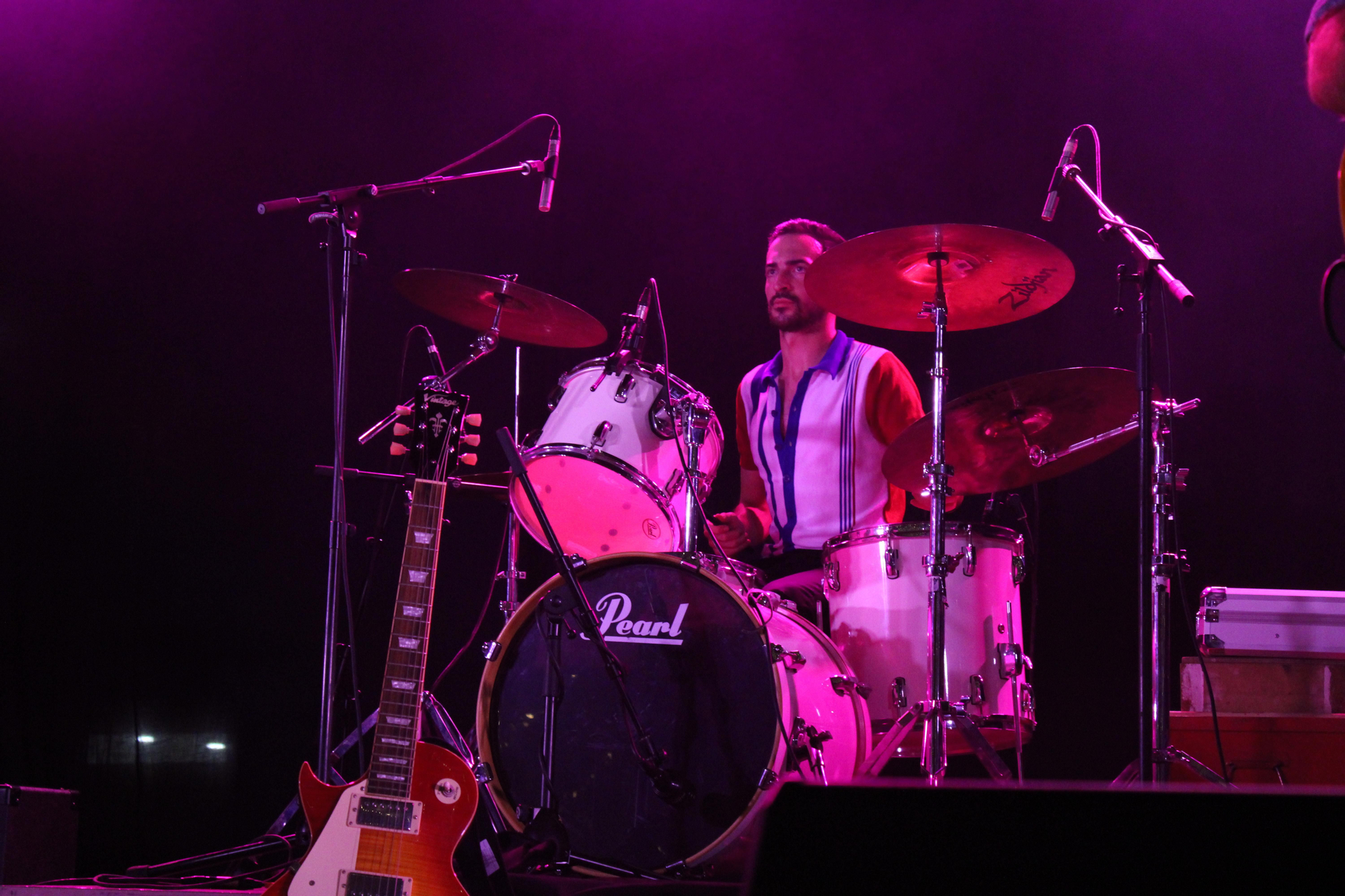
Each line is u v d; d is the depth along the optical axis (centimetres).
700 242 487
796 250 387
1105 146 461
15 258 462
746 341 479
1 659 430
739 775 271
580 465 312
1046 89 471
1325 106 118
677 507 319
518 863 259
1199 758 323
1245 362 433
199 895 253
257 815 427
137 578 443
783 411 387
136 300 465
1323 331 428
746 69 495
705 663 280
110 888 266
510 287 336
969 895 59
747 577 299
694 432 309
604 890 249
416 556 250
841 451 372
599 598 289
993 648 309
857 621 315
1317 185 439
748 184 489
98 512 447
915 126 482
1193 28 458
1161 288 442
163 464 454
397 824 219
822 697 282
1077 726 424
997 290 328
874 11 488
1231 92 453
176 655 439
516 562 346
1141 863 59
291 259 474
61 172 471
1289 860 58
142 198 473
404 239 486
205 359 464
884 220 480
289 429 462
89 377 457
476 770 274
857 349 383
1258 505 422
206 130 481
